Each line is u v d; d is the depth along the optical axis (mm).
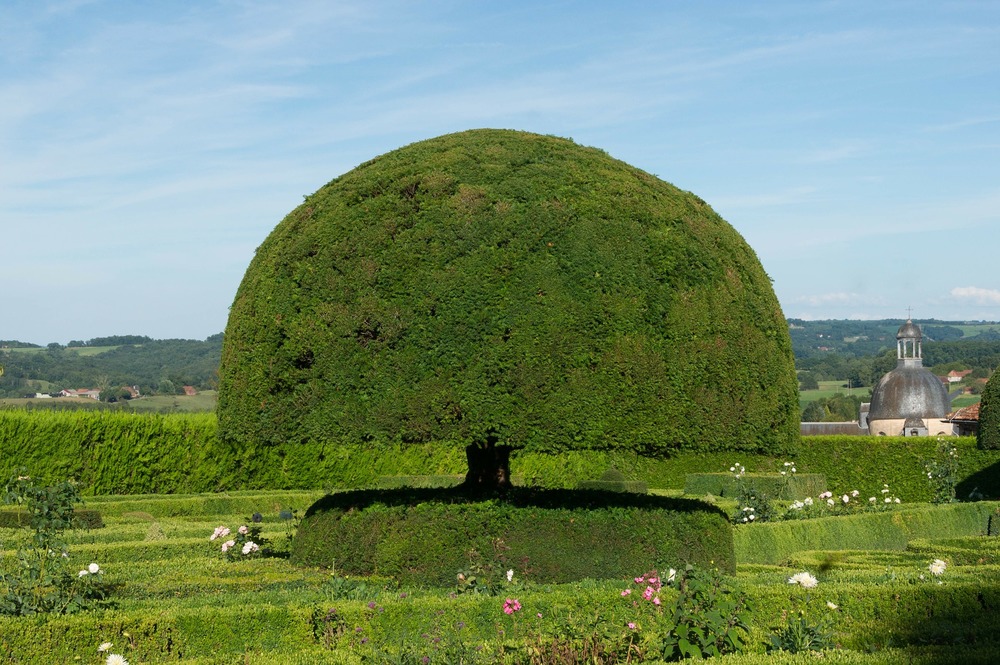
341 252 13156
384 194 13516
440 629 9945
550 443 12500
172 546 14922
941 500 26672
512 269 12805
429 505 13234
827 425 72000
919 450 32688
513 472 31125
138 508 22406
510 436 12477
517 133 15172
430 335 12672
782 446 13680
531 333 12555
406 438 12656
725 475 30516
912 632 10523
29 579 10023
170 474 27375
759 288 13992
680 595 9109
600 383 12609
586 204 13367
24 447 24859
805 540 19312
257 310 13438
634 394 12672
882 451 33281
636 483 28797
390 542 13016
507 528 13008
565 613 10047
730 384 13203
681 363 12914
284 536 15812
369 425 12672
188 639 9617
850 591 11109
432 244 12930
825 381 126875
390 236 13102
